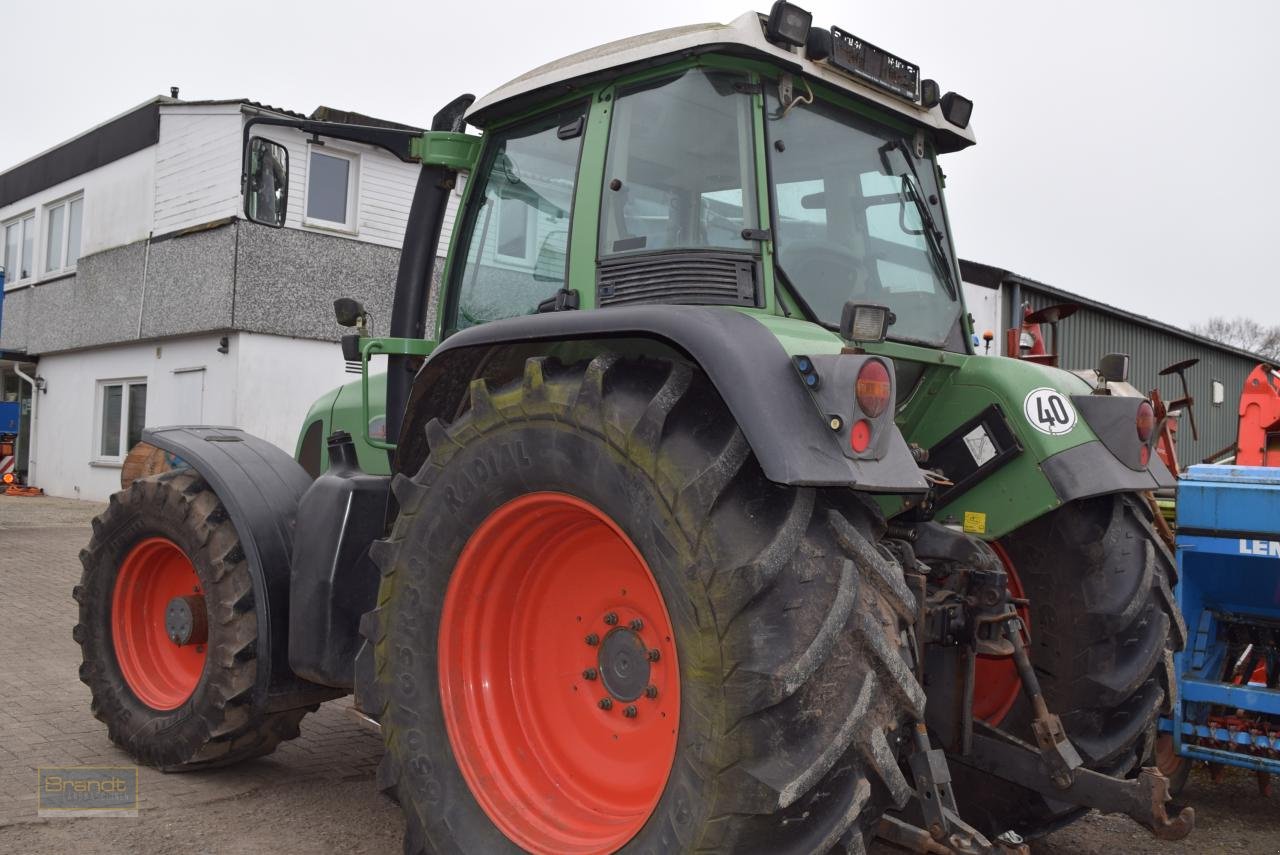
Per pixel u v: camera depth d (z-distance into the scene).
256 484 3.88
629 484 2.40
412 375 3.62
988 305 15.93
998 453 3.20
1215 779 4.26
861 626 2.20
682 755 2.27
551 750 2.84
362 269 14.44
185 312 14.28
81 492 17.31
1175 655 4.05
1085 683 3.13
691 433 2.37
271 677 3.69
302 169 13.88
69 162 17.42
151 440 4.16
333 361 14.28
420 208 3.59
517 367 3.01
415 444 3.22
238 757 3.92
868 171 3.19
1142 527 3.28
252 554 3.72
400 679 2.91
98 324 16.33
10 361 18.44
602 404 2.48
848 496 2.41
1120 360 3.57
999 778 3.15
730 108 2.80
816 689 2.16
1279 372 5.29
